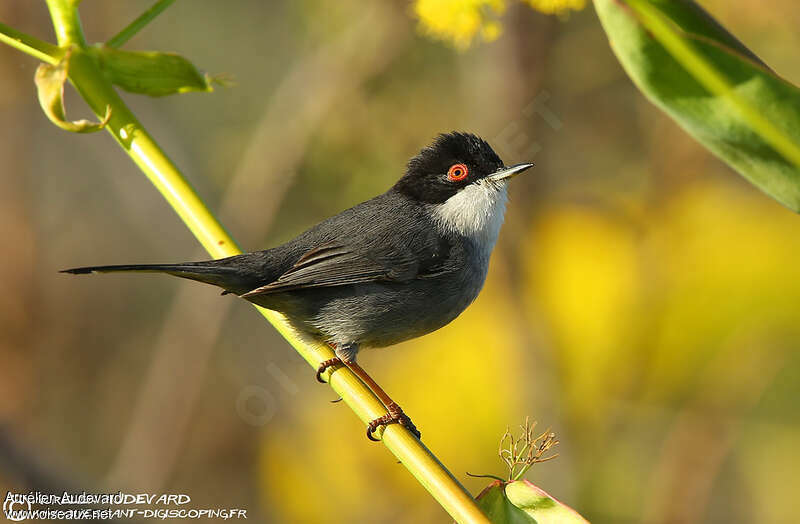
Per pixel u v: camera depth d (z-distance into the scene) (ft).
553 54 38.45
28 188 46.34
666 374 38.83
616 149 42.06
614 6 14.06
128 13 48.52
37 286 46.24
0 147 45.65
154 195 49.70
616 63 40.98
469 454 37.50
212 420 44.50
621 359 38.91
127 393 47.70
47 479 34.45
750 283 39.09
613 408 38.78
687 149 39.22
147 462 42.88
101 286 48.60
